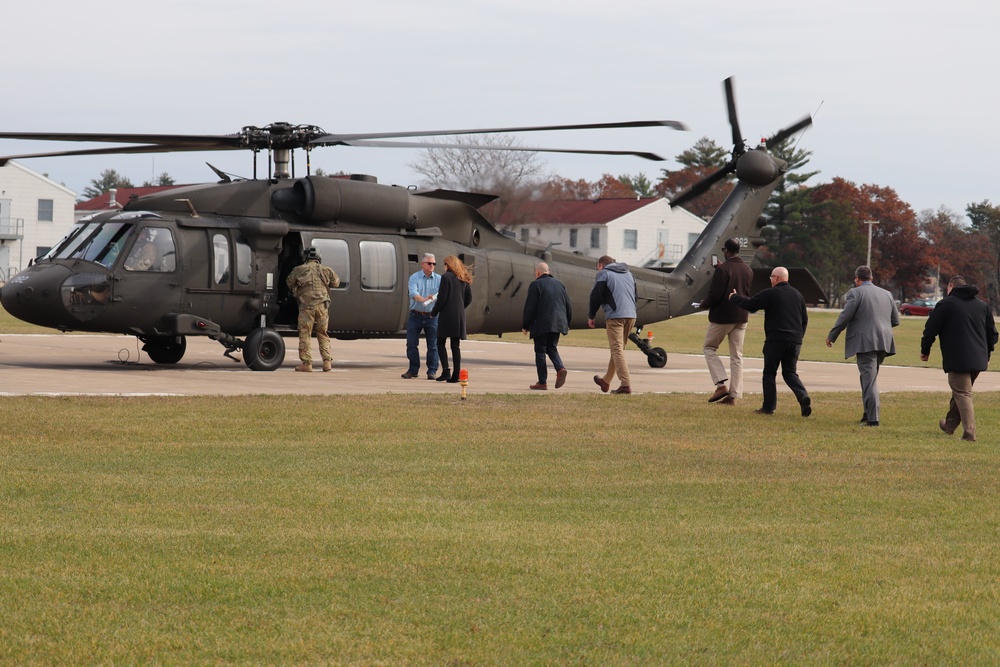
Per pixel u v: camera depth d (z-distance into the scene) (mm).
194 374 28141
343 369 31547
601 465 15797
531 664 7809
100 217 28688
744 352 49500
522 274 34375
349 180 31047
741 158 35750
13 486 13086
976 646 8352
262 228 29234
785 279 22656
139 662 7652
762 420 21516
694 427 20094
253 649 7941
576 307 35781
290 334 30453
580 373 32812
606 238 127750
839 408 23953
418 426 19125
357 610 8867
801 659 8039
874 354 21203
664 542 11305
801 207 157625
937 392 28047
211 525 11492
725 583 9867
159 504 12391
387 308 31375
